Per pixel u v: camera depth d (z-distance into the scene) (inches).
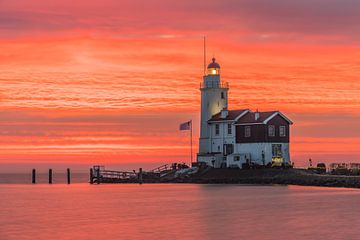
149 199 3750.0
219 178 5211.6
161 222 2610.7
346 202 3292.3
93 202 3641.7
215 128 5472.4
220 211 2977.4
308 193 3917.3
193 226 2475.4
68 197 4114.2
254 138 5167.3
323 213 2817.4
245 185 4869.6
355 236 2193.7
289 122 5231.3
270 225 2465.6
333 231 2298.2
